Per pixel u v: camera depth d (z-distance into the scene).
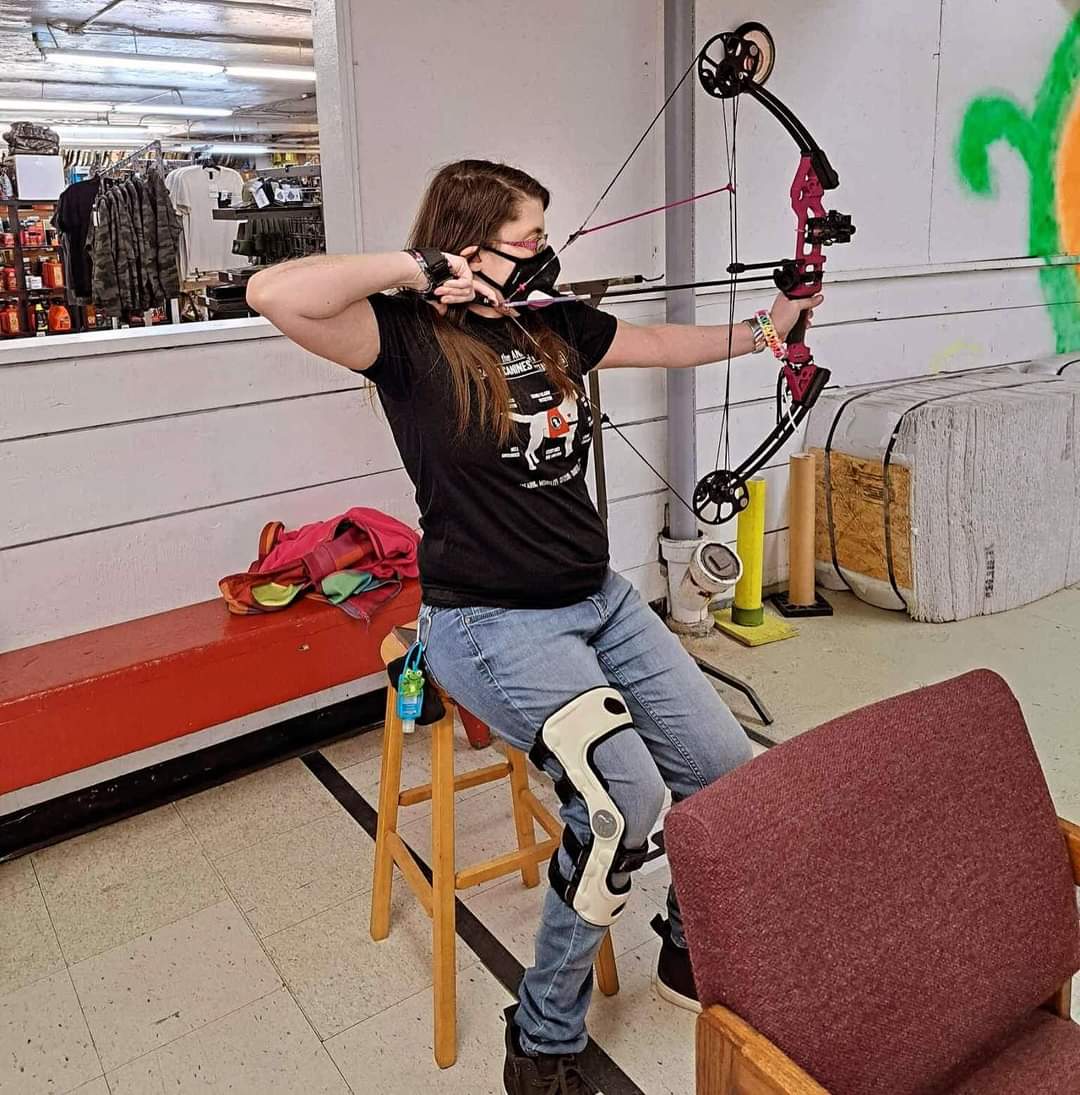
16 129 5.96
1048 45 3.94
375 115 2.50
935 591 3.31
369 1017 1.74
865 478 3.35
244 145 11.88
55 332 5.91
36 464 2.20
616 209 3.00
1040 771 1.11
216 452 2.44
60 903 2.08
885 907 0.97
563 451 1.46
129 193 4.36
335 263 1.28
